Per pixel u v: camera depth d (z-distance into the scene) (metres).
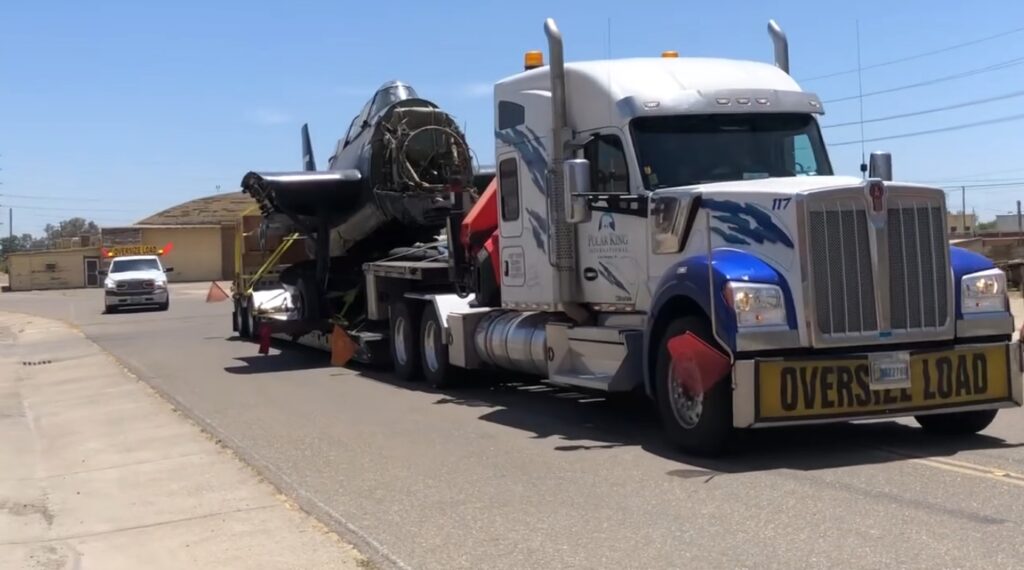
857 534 6.05
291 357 18.67
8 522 7.46
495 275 12.42
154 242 71.94
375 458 9.01
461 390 13.42
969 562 5.46
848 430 9.37
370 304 15.78
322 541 6.52
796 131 9.77
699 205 8.69
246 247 23.50
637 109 9.35
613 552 5.96
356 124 17.88
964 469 7.59
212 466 9.02
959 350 8.24
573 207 9.48
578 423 10.41
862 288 7.98
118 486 8.48
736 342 7.74
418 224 16.62
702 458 8.30
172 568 6.14
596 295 10.04
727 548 5.91
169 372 16.75
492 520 6.78
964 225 60.38
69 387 15.73
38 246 126.25
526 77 11.05
